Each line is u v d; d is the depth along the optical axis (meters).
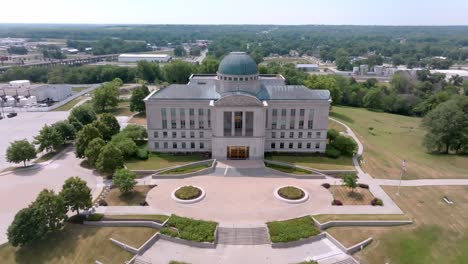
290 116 101.56
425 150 117.50
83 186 68.38
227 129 98.75
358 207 75.56
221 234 66.50
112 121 113.88
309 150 105.50
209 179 88.31
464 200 79.56
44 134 102.69
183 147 104.69
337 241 64.50
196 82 134.75
